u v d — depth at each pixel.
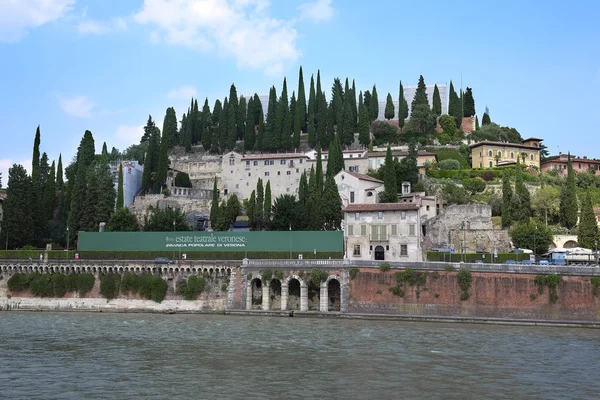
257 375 62.00
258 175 198.88
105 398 53.66
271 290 118.94
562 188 148.88
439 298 102.88
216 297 118.50
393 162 163.12
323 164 191.50
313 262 112.44
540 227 130.00
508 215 139.25
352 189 159.88
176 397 53.88
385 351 74.31
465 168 197.00
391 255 125.00
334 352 73.81
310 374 62.44
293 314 109.81
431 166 188.38
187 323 101.38
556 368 64.94
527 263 111.69
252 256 123.44
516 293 99.31
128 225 153.50
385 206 127.56
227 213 167.00
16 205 146.38
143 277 121.81
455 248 135.00
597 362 67.88
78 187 158.50
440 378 60.53
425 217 144.50
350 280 108.75
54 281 125.62
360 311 106.75
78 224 156.00
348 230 128.38
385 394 54.84
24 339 84.75
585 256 114.94
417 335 86.50
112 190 172.38
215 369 64.88
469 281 101.50
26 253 131.12
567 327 94.62
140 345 79.38
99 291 123.69
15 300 126.25
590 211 129.62
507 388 56.84
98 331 92.25
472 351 74.31
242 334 88.19
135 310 120.56
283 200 152.50
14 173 148.62
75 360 69.94
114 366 66.56
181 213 169.00
